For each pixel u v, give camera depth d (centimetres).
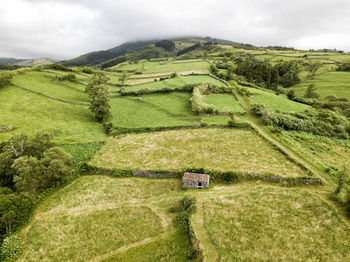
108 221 2884
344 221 2458
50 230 2755
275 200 2936
